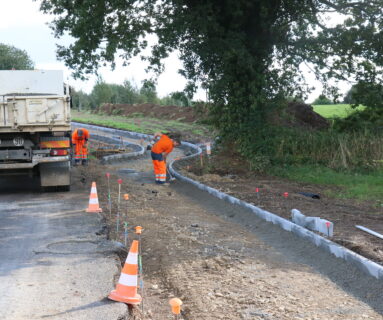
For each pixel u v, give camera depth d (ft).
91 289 19.85
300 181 55.57
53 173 45.06
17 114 41.93
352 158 63.10
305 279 22.41
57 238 28.30
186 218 36.58
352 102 77.25
